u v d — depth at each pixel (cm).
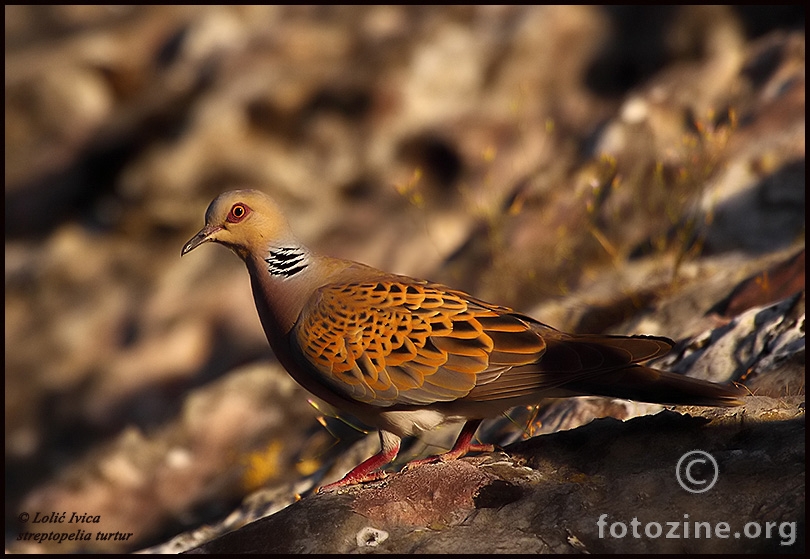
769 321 791
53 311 1900
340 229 1791
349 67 1997
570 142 1706
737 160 1230
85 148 2153
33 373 1823
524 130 1817
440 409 638
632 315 1073
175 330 1738
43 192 2136
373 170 1878
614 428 627
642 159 1371
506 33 1955
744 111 1358
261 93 1975
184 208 1939
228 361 1664
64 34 2733
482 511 561
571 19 1930
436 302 638
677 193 1204
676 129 1430
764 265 1011
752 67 1464
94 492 1239
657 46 1842
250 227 692
